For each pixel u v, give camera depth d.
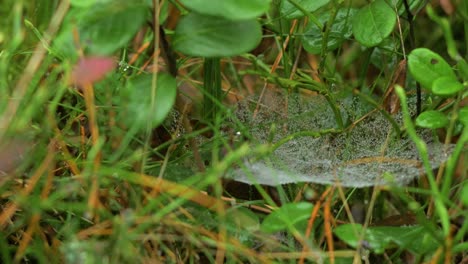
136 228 0.43
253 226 0.44
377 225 0.46
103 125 0.47
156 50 0.43
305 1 0.48
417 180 0.48
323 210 0.46
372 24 0.46
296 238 0.44
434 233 0.42
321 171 0.48
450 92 0.43
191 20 0.43
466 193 0.41
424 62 0.44
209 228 0.44
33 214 0.42
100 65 0.42
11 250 0.44
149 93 0.43
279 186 0.45
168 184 0.43
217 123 0.45
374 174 0.47
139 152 0.44
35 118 0.46
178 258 0.44
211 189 0.46
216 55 0.42
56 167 0.46
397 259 0.45
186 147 0.48
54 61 0.48
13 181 0.44
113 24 0.42
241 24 0.42
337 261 0.44
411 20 0.48
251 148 0.48
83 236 0.43
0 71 0.45
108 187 0.44
